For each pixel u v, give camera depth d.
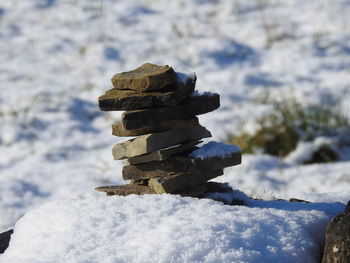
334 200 4.19
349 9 11.41
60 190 6.32
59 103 8.73
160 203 3.11
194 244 2.67
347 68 9.56
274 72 9.66
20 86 9.34
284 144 7.20
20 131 7.89
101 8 12.27
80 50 10.65
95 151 7.45
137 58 10.34
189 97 3.44
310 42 10.45
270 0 12.26
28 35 11.24
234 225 2.84
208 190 3.58
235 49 10.45
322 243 2.99
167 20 11.76
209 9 12.09
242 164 6.80
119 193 3.48
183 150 3.50
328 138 7.21
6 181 6.50
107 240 2.78
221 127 7.72
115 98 3.32
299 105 7.82
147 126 3.33
